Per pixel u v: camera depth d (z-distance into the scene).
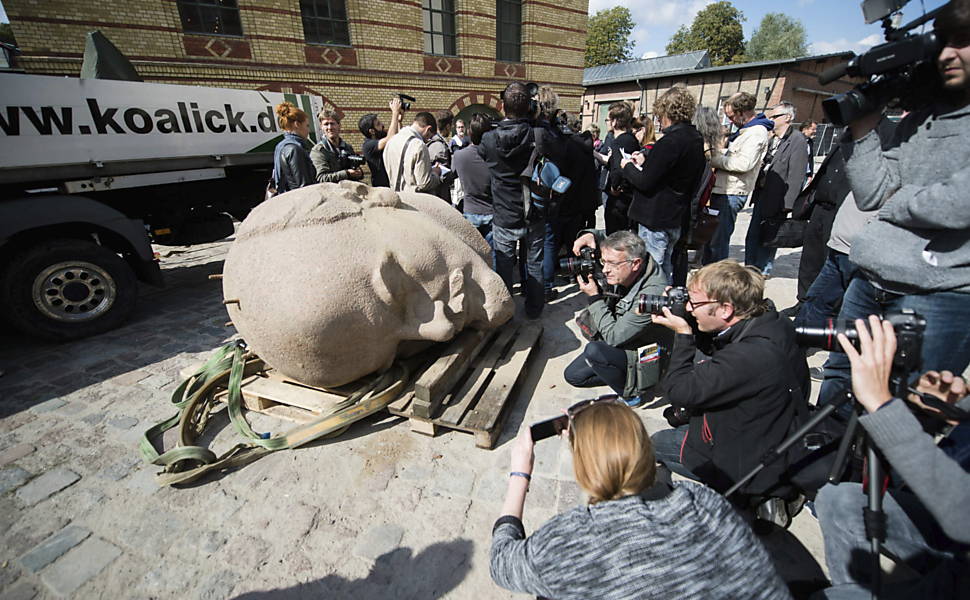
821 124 19.70
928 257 1.57
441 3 12.08
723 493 1.81
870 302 2.04
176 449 2.30
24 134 3.68
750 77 20.09
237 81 9.25
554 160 3.65
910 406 1.27
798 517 2.06
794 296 4.64
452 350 2.90
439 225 2.94
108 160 4.21
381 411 2.89
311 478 2.36
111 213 4.10
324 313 2.34
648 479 1.07
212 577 1.86
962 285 1.53
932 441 1.00
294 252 2.37
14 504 2.24
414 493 2.26
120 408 3.04
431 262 2.65
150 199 5.35
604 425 1.08
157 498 2.26
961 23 1.24
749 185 4.64
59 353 3.82
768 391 1.59
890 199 1.63
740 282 1.64
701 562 0.95
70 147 3.96
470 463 2.45
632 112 4.93
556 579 1.00
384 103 11.40
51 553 1.98
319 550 1.97
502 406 2.64
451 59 12.40
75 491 2.32
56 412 3.00
